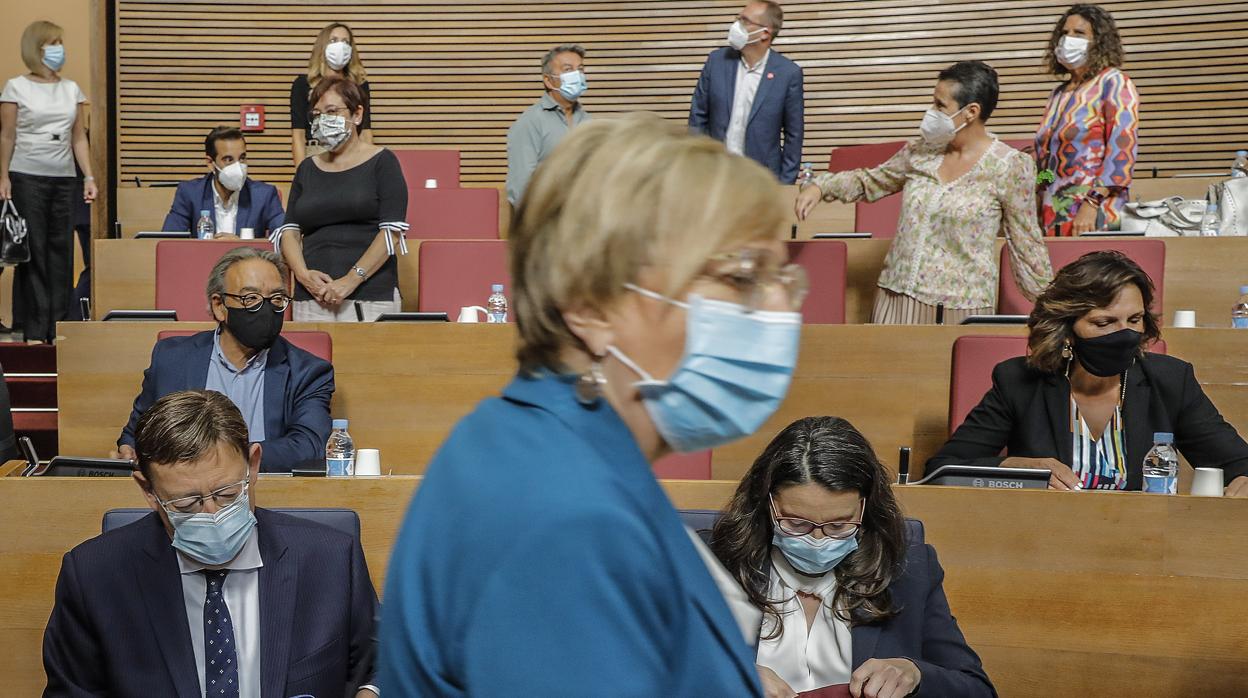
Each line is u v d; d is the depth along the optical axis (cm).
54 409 518
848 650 206
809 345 381
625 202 71
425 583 70
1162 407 293
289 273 452
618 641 64
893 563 209
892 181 422
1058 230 483
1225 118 711
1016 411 299
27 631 254
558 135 551
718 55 609
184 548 205
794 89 597
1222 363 371
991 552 254
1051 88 736
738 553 209
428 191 554
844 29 764
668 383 71
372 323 388
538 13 792
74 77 859
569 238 71
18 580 254
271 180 795
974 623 255
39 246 606
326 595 214
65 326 396
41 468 283
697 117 614
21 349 560
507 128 797
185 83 789
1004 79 743
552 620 64
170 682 204
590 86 789
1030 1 738
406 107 800
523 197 75
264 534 215
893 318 411
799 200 434
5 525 255
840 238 507
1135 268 284
